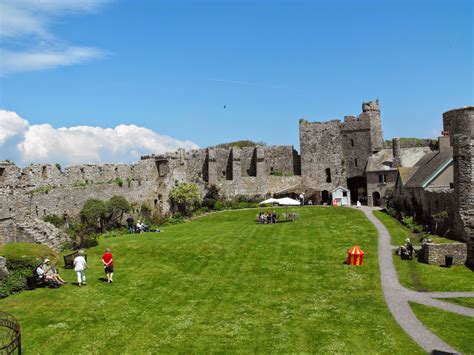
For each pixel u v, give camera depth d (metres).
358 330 25.72
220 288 33.41
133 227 58.47
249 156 95.62
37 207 50.56
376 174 80.56
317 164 92.25
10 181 48.88
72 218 55.66
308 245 46.34
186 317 27.70
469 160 39.69
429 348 23.41
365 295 31.80
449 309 28.80
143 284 33.94
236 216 71.81
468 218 39.34
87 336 24.89
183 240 48.78
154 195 72.31
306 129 92.94
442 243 39.12
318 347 23.64
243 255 42.53
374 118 91.19
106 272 34.28
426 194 52.34
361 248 44.88
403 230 52.41
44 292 31.81
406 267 38.22
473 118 74.06
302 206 77.69
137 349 23.50
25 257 35.12
